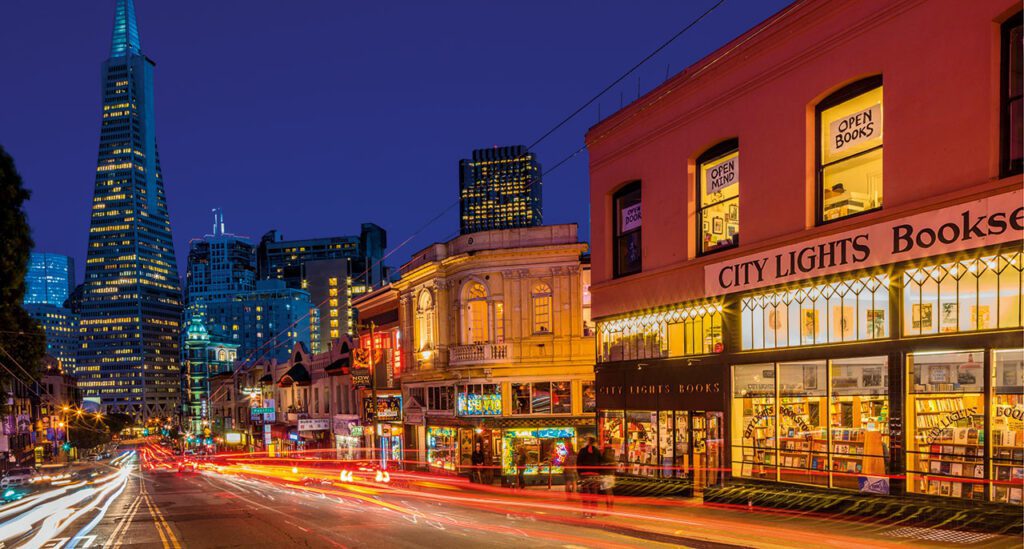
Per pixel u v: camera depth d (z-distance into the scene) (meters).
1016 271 11.51
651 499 18.83
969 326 12.12
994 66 11.91
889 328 13.36
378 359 42.22
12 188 30.38
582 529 14.96
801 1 15.50
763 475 16.00
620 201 22.20
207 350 193.25
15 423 81.94
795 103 15.81
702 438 18.02
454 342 34.34
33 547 14.61
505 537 13.84
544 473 31.28
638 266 21.28
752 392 16.53
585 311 31.67
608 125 22.27
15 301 31.41
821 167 15.36
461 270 33.88
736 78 17.50
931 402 12.66
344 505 22.00
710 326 18.00
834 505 14.14
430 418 36.72
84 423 144.00
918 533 11.97
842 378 14.31
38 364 33.75
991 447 11.70
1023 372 11.39
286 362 68.19
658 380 19.56
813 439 14.89
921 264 12.85
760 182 16.69
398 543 13.42
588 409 31.45
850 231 14.23
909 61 13.28
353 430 47.91
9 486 43.31
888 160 13.62
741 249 16.97
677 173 19.45
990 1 11.96
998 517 11.46
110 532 16.70
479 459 30.05
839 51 14.77
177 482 42.69
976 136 12.09
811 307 15.11
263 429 72.94
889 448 13.19
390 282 43.97
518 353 31.92
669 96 19.62
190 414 185.62
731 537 12.55
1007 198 11.52
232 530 16.19
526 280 32.22
